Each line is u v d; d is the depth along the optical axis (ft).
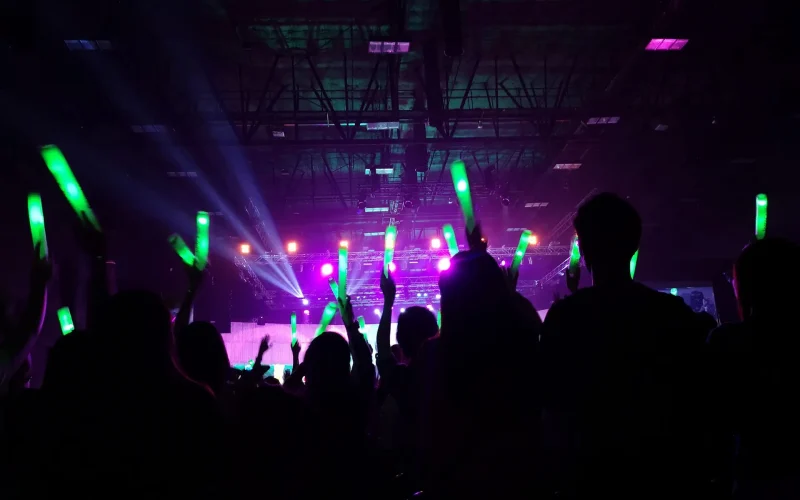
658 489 5.24
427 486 5.99
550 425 5.78
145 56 42.34
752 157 51.29
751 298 6.73
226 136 54.54
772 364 6.32
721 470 6.71
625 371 5.46
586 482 5.41
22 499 5.93
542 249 70.33
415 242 77.71
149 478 5.76
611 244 5.98
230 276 65.82
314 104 54.75
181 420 5.97
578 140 46.91
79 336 6.22
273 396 8.07
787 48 42.39
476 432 5.69
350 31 42.29
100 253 6.98
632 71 45.14
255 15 41.01
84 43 36.58
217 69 47.50
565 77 50.98
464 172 6.61
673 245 65.46
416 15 41.14
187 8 39.96
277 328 71.72
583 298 5.93
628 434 5.31
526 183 67.97
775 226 57.67
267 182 67.56
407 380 7.36
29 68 37.19
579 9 41.50
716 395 6.30
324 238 76.64
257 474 7.61
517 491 5.56
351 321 10.07
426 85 44.39
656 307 5.71
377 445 9.11
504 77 50.90
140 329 6.14
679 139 50.93
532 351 5.92
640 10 41.73
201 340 8.30
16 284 38.99
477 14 41.83
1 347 6.91
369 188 63.36
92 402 5.88
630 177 59.47
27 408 6.21
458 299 6.03
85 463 5.72
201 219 8.07
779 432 6.20
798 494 6.03
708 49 42.78
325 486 7.86
